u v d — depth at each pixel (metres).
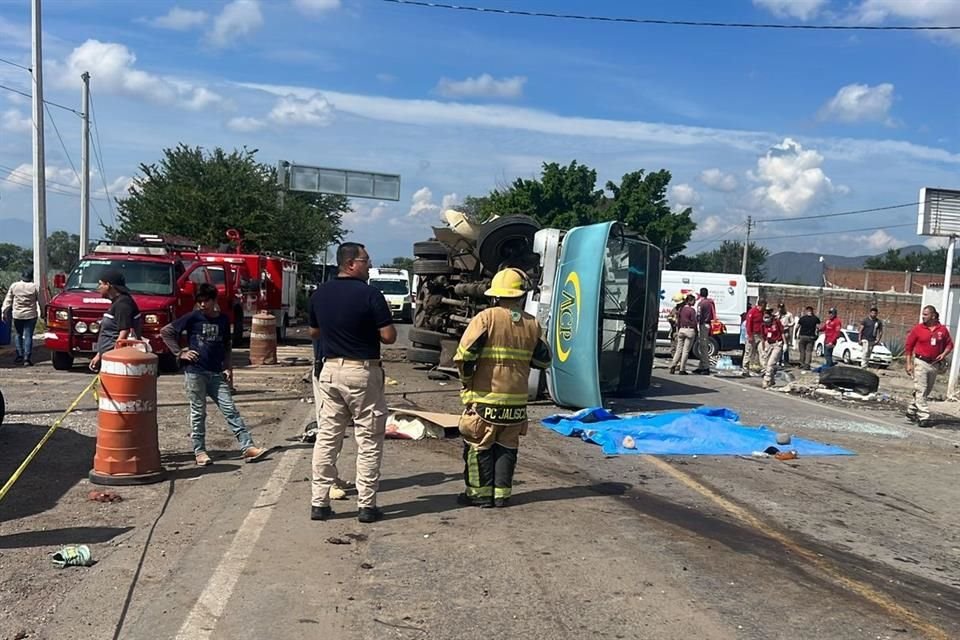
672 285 26.09
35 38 19.66
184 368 7.47
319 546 5.27
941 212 19.27
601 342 11.15
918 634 4.22
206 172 34.16
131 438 6.71
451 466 7.66
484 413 6.11
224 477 7.05
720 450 9.05
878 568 5.32
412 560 5.04
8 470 7.08
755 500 6.97
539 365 6.36
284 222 35.44
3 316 15.02
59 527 5.57
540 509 6.30
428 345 15.12
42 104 19.95
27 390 11.60
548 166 44.75
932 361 12.29
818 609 4.50
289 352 19.62
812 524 6.30
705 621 4.27
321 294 5.77
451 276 15.02
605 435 9.24
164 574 4.74
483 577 4.79
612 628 4.14
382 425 5.83
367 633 4.02
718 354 23.00
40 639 3.87
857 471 8.46
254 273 21.53
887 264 96.56
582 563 5.07
